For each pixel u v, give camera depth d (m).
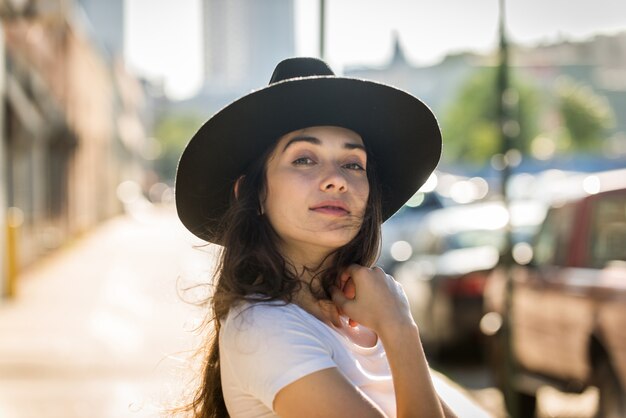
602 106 58.84
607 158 19.23
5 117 16.77
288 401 1.58
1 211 13.12
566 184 6.68
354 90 1.84
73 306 12.59
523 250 6.79
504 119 4.66
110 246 27.22
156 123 105.38
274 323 1.64
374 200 1.96
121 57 53.44
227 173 1.93
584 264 5.50
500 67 4.55
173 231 36.06
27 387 7.23
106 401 6.68
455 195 16.52
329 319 1.82
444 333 8.51
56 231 24.19
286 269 1.79
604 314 5.08
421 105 1.92
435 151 2.05
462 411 2.14
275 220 1.82
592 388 5.36
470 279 8.41
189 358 2.00
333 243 1.78
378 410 1.58
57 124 23.38
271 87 1.78
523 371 6.01
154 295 13.59
